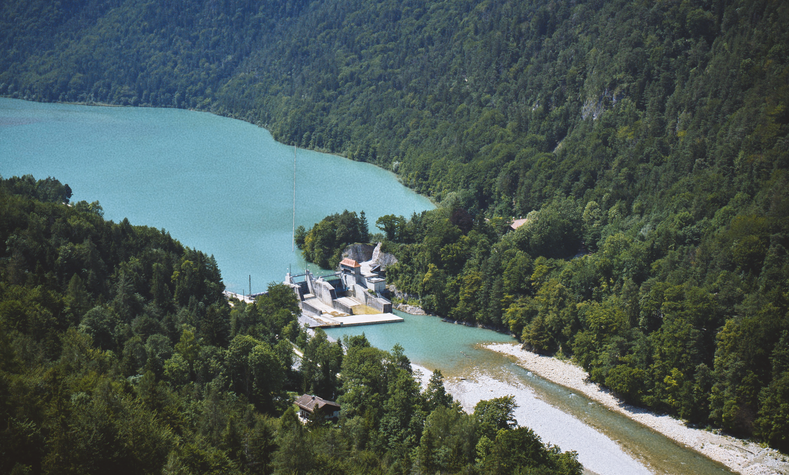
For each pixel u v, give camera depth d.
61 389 114.75
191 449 110.19
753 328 162.25
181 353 156.88
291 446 115.94
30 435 100.62
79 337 148.75
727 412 159.00
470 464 122.06
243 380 156.00
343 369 165.12
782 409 151.88
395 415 141.12
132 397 122.00
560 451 150.00
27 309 150.75
